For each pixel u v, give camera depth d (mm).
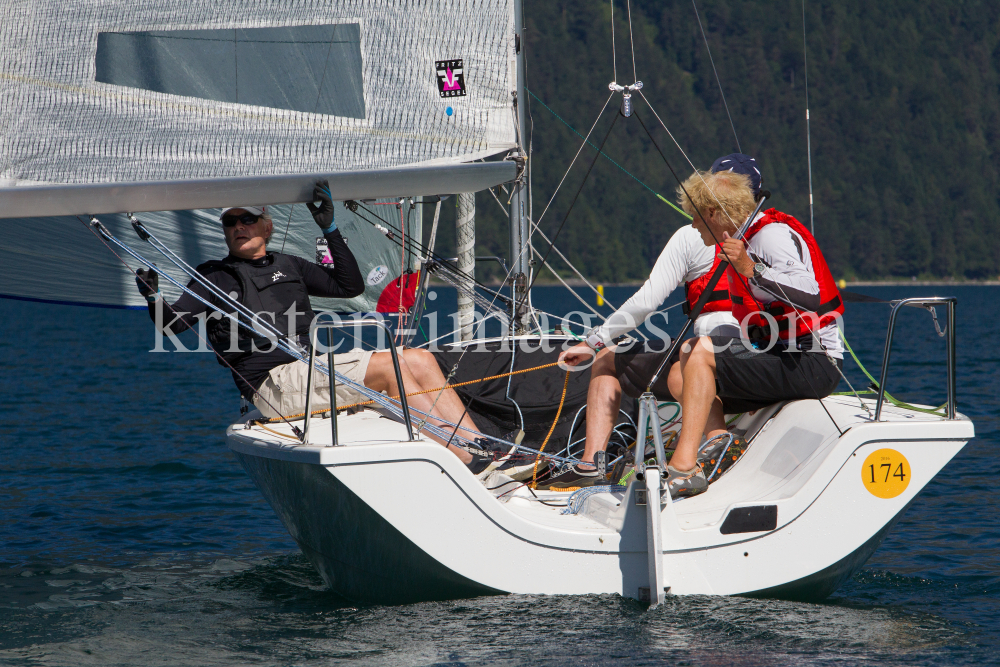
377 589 12562
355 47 15836
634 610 11672
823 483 12031
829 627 11719
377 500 11320
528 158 16844
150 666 10875
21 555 16469
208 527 18609
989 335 79812
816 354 13234
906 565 15453
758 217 13195
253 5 15578
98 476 23812
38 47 15281
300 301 14281
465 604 11812
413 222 20750
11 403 38406
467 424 14828
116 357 62125
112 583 14562
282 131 15688
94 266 15711
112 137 15406
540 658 10609
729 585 11977
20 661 11078
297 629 11992
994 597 13602
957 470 23453
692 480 12586
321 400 13836
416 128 15859
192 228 17219
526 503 13625
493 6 15742
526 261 18922
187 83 15539
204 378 48906
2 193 11633
